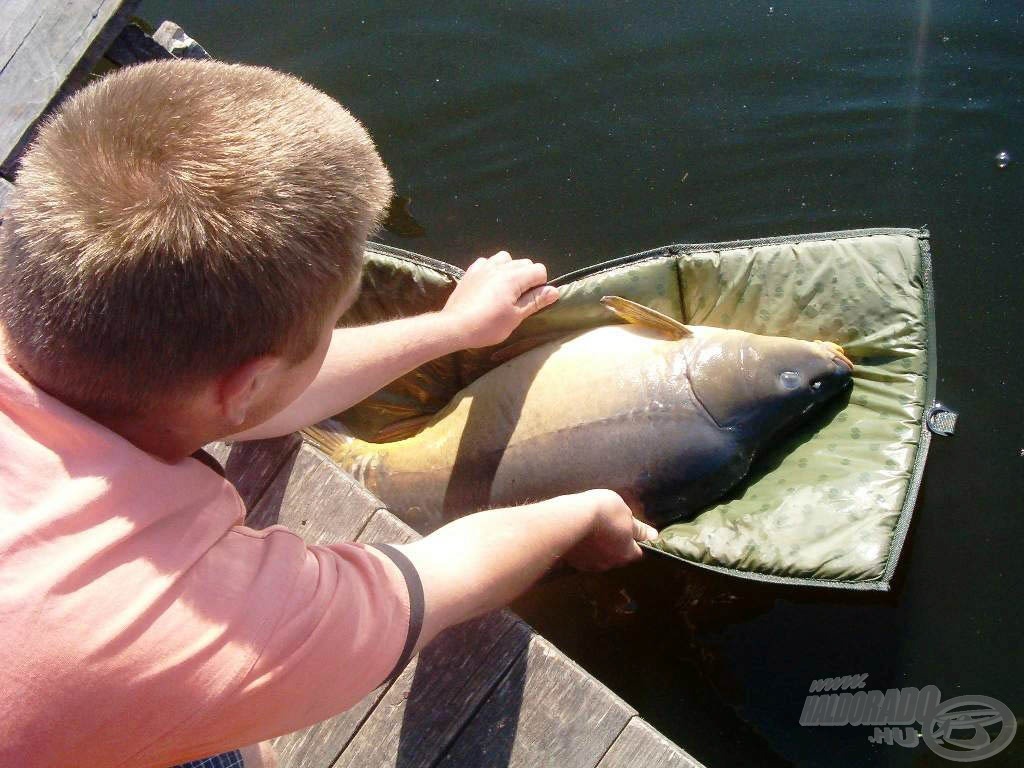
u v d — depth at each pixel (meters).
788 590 3.02
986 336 3.31
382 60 4.26
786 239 2.94
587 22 4.19
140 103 1.00
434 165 4.04
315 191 1.02
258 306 0.99
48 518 0.94
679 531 2.77
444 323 2.25
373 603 1.23
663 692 2.97
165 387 1.00
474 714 1.90
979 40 3.82
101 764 0.97
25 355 0.99
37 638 0.91
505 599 1.58
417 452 3.00
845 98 3.85
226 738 1.06
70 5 3.06
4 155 2.95
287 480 2.22
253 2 4.48
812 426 2.91
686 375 2.86
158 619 0.98
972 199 3.59
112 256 0.93
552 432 2.87
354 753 1.92
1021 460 3.10
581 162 3.96
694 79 4.01
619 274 2.92
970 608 2.92
